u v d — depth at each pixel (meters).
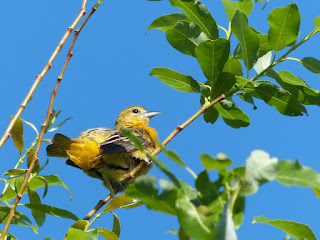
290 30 8.58
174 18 9.48
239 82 8.85
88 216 8.34
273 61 8.88
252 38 8.60
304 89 8.93
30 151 8.34
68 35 7.95
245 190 3.95
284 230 5.82
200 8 9.18
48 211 7.99
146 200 4.11
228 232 3.59
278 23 8.60
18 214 8.09
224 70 9.51
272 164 4.07
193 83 9.32
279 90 8.99
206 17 9.19
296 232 5.77
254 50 8.64
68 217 8.05
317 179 4.20
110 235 7.65
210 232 3.90
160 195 4.08
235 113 9.77
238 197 3.92
